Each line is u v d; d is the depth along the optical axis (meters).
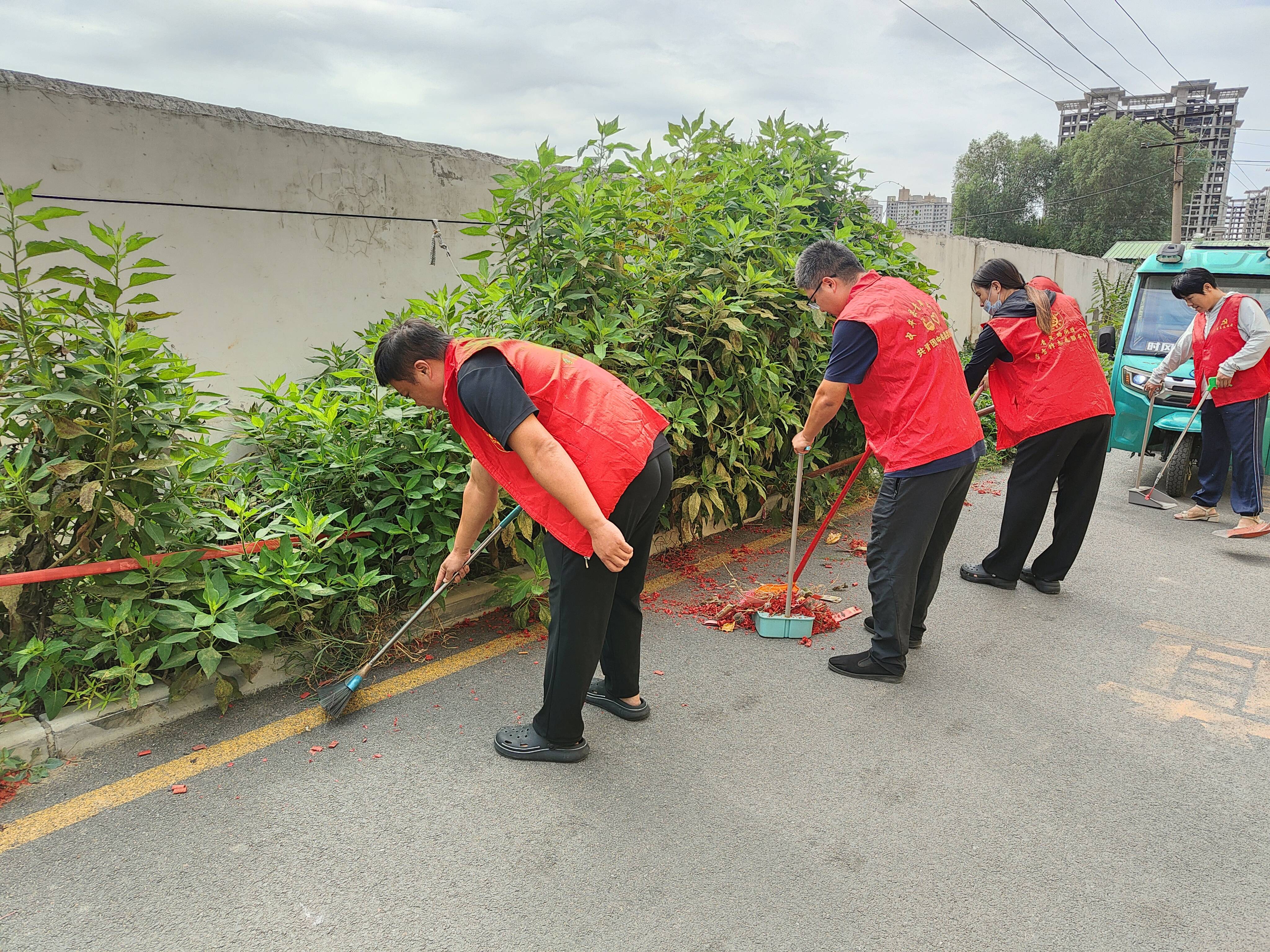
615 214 4.31
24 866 2.24
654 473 2.60
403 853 2.34
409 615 3.65
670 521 4.86
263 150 4.64
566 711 2.75
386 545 3.71
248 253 4.65
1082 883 2.30
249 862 2.29
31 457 2.95
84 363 2.82
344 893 2.18
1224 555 5.40
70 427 2.82
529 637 3.78
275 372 4.87
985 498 6.90
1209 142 29.50
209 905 2.12
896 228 6.25
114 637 2.89
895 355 3.26
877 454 3.44
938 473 3.28
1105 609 4.41
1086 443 4.34
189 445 3.14
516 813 2.54
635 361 4.05
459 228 5.69
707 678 3.51
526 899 2.18
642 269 4.52
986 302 4.50
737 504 5.29
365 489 3.67
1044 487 4.40
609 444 2.46
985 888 2.27
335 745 2.87
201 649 2.96
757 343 4.80
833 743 3.00
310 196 4.88
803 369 5.30
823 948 2.04
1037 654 3.83
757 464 5.14
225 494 3.70
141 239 2.94
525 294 4.19
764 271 4.88
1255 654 3.85
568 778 2.74
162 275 3.12
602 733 3.04
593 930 2.08
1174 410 6.85
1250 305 5.52
